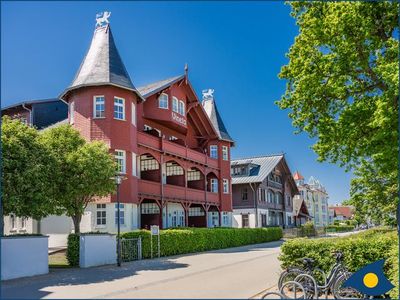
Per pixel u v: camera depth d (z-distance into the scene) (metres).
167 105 36.88
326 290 11.30
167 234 25.94
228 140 46.09
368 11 16.77
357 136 17.75
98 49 30.81
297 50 18.70
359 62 17.45
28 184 17.55
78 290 12.99
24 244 16.33
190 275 16.25
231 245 34.75
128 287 13.41
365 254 12.99
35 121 37.47
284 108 19.62
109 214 27.83
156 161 36.62
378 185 27.62
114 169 21.77
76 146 21.67
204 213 42.53
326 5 17.81
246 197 55.09
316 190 110.56
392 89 14.77
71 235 20.11
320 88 18.05
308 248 13.63
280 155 59.09
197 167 40.91
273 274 16.42
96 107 29.23
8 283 14.63
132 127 30.31
